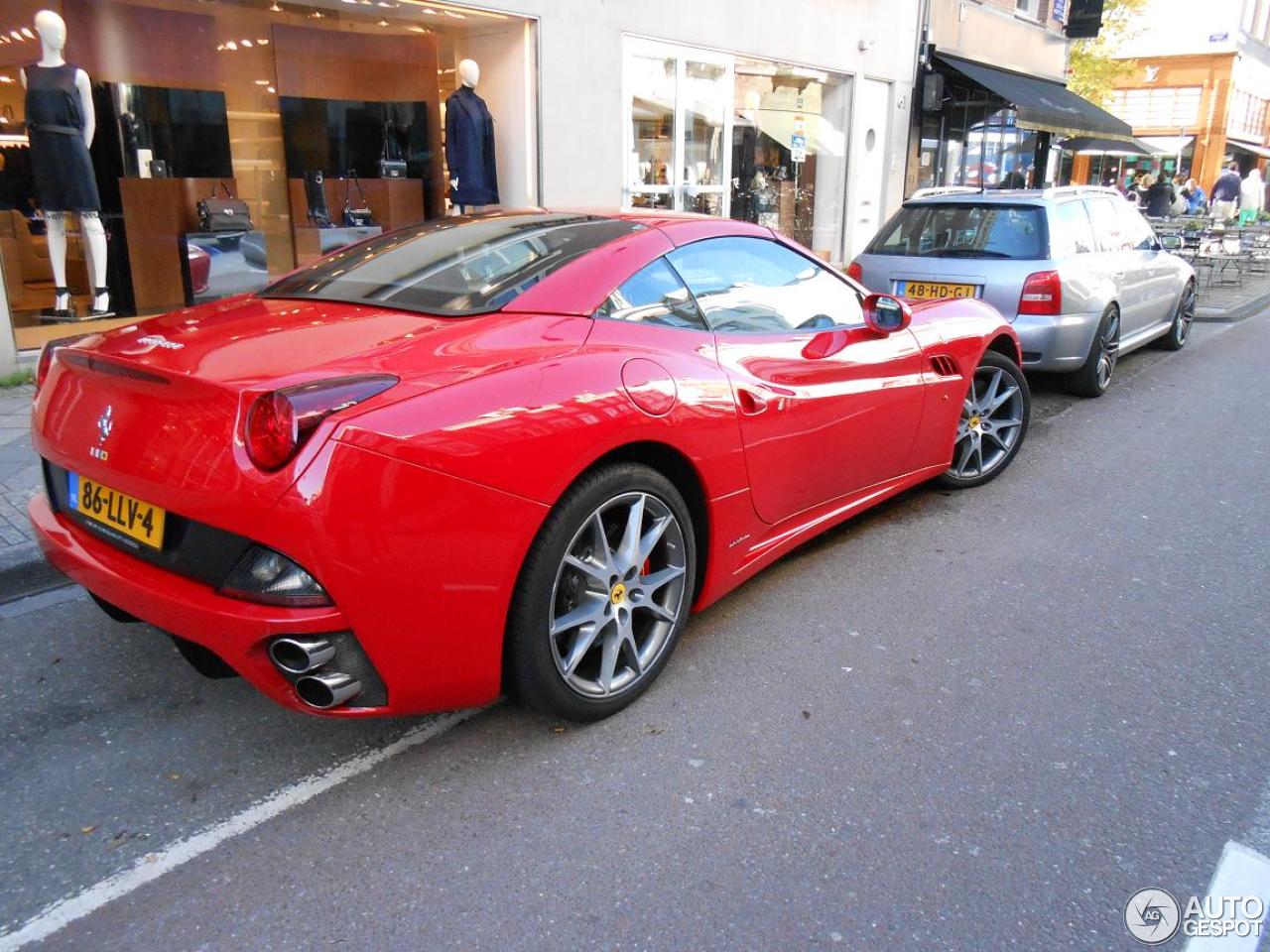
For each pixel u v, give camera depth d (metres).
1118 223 7.93
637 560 2.83
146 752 2.76
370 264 3.29
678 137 10.76
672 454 2.94
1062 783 2.62
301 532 2.11
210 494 2.19
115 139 7.62
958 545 4.34
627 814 2.48
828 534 4.48
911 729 2.88
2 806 2.51
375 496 2.16
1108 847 2.38
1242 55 31.98
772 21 11.60
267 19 8.37
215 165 8.32
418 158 9.61
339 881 2.25
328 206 9.12
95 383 2.54
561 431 2.50
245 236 8.51
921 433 4.32
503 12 8.43
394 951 2.04
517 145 9.14
